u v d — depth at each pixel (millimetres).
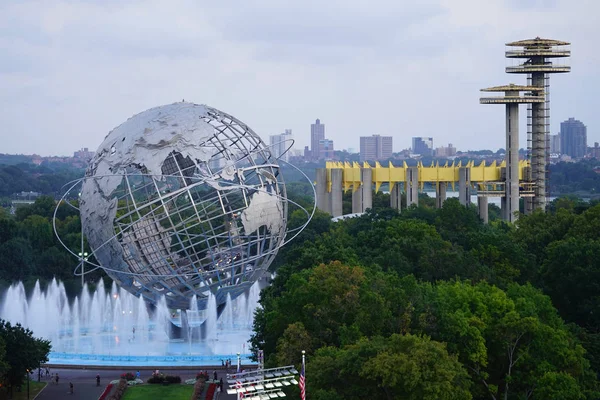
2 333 148125
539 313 154625
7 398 146625
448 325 138375
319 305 146875
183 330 180750
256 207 171500
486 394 140250
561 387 133375
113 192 174125
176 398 146250
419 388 118938
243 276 177375
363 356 123062
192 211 187750
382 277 159500
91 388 152875
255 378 117625
